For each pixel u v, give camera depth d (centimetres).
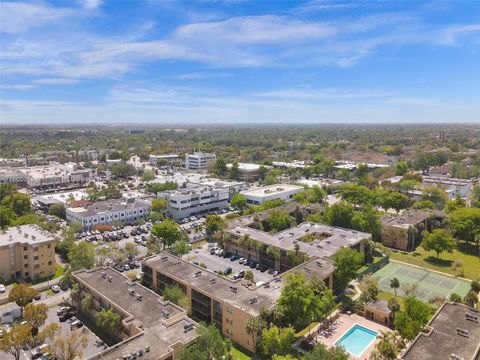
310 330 10212
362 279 13188
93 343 9569
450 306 9512
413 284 12069
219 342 8025
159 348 7719
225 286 10750
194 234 18675
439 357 7462
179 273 11619
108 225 19575
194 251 16400
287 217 18300
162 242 16350
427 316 9162
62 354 8794
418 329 8781
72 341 8762
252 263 14812
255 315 9131
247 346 9325
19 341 8225
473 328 8475
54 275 14050
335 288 12125
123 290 10462
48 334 8638
